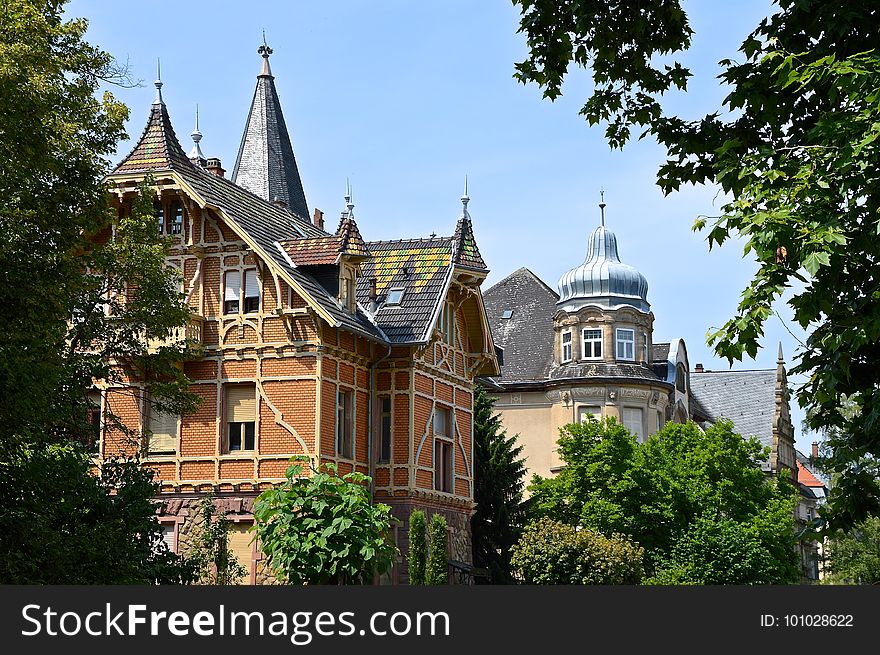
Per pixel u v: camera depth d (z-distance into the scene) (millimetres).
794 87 14750
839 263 12641
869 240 12383
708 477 45562
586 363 56875
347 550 19047
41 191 20250
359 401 36094
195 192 34406
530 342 60375
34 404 18125
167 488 34406
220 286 34844
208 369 34688
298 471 20062
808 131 14148
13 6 19500
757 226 12523
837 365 13242
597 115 16469
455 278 39531
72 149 20703
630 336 57312
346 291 35875
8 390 17750
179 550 33938
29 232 19672
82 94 20953
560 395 56969
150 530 23188
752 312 12719
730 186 13742
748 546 42938
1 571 18281
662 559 43312
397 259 39438
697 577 42469
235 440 34438
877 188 12414
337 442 34812
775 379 83625
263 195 59562
